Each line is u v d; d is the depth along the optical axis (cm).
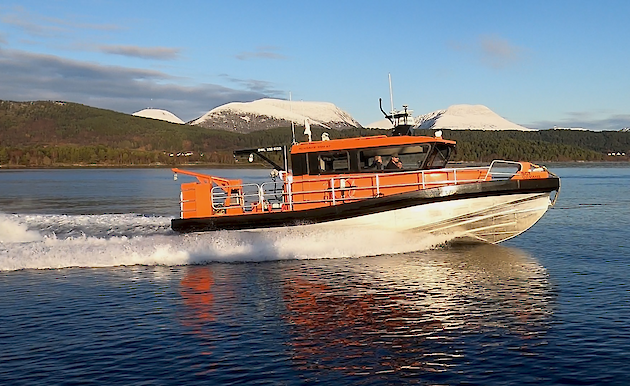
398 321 845
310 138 1502
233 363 696
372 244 1357
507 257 1334
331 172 1429
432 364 688
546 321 837
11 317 885
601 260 1309
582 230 1856
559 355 709
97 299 986
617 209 2581
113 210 2619
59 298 995
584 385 630
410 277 1124
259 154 1518
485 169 1391
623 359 694
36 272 1208
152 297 996
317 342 762
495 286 1052
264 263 1277
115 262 1280
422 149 1396
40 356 723
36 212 2505
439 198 1329
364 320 852
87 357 719
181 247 1323
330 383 641
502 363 688
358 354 721
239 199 1483
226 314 891
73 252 1316
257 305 938
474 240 1419
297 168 1444
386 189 1393
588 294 988
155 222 1908
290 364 692
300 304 941
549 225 1994
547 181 1350
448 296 983
